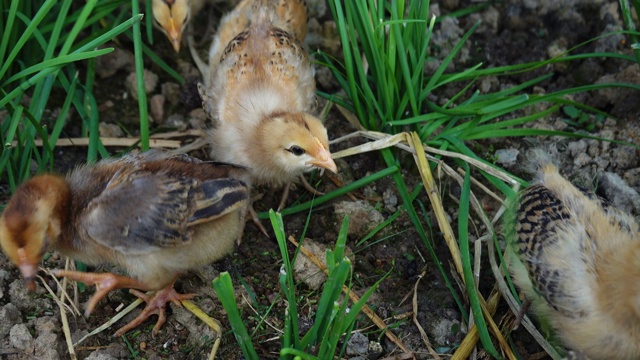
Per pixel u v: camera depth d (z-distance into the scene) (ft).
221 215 1.77
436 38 2.25
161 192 1.73
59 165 2.04
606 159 2.06
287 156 1.90
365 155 2.10
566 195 1.80
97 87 2.17
